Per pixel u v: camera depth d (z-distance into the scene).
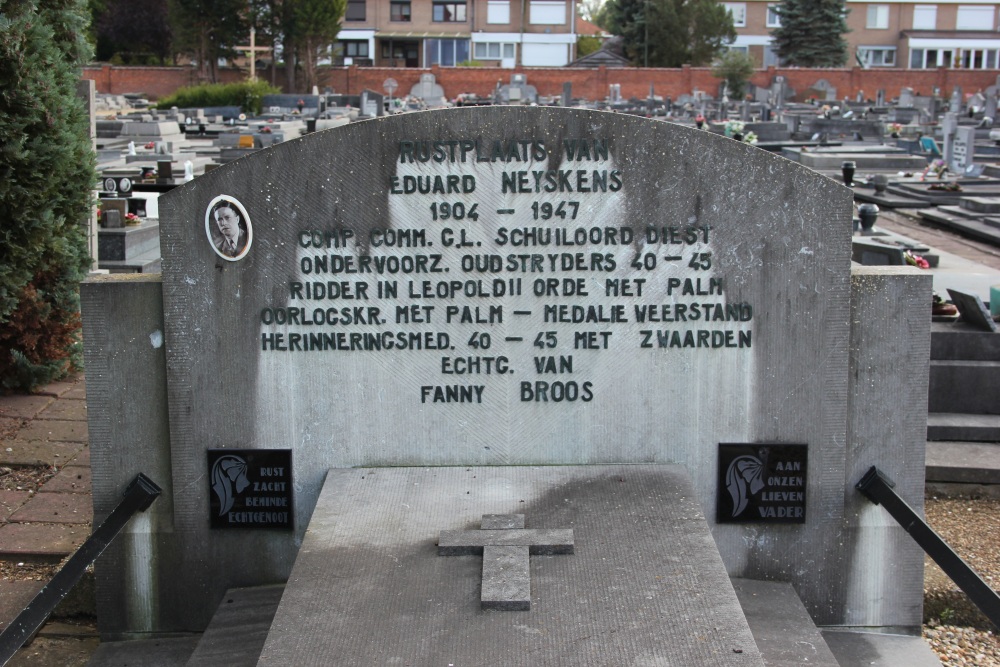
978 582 4.66
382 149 4.84
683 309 4.97
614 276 4.95
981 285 11.55
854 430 5.06
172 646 5.09
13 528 6.11
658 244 4.92
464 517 4.62
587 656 3.72
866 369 5.01
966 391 7.72
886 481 5.02
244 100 47.25
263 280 4.93
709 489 5.12
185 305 4.93
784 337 4.98
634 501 4.73
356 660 3.72
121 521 4.91
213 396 5.01
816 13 67.56
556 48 78.19
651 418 5.07
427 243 4.93
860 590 5.16
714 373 5.02
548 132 4.85
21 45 7.46
